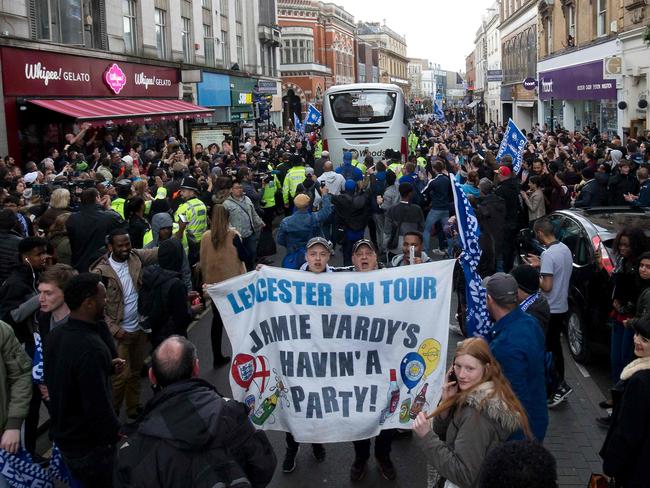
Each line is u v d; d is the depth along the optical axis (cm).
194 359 375
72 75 2234
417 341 577
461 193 603
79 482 487
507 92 5825
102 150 1969
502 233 1062
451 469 367
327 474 612
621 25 2639
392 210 1160
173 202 1223
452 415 401
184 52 3562
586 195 1259
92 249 891
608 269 795
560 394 730
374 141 2352
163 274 688
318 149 2555
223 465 335
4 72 1870
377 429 568
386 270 577
